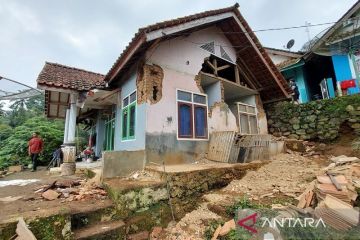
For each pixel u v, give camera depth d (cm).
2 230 274
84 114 1251
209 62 841
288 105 1038
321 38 1023
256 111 1042
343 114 856
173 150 646
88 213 365
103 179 504
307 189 435
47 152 1173
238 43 902
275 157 812
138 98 660
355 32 948
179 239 383
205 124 752
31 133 1209
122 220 392
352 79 961
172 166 591
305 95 1238
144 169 571
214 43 855
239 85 945
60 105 988
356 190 386
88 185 501
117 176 528
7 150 1142
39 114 2320
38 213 304
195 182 511
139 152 577
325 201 331
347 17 964
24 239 266
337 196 354
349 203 344
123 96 802
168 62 689
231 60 920
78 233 332
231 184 570
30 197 422
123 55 631
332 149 832
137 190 425
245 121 966
